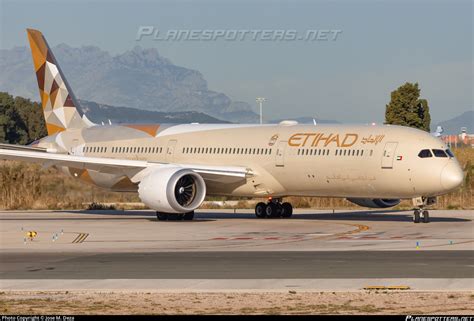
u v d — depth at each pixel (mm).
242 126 93188
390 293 39750
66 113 104875
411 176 78500
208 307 36906
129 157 98250
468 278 44531
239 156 90000
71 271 48250
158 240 66500
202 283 43562
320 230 74312
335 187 84125
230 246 61312
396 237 67125
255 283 43469
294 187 87125
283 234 70750
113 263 51594
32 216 95875
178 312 35844
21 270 48750
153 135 97750
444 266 49094
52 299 38844
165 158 95750
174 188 83500
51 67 105500
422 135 80000
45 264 51312
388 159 79500
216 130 93938
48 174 130750
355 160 81375
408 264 50062
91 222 85625
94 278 45562
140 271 48062
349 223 82188
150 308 36688
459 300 37969
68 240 66750
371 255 54625
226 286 42625
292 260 52344
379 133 81562
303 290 40844
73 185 121188
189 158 93938
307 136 86000
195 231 74250
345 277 45281
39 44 105625
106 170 91062
